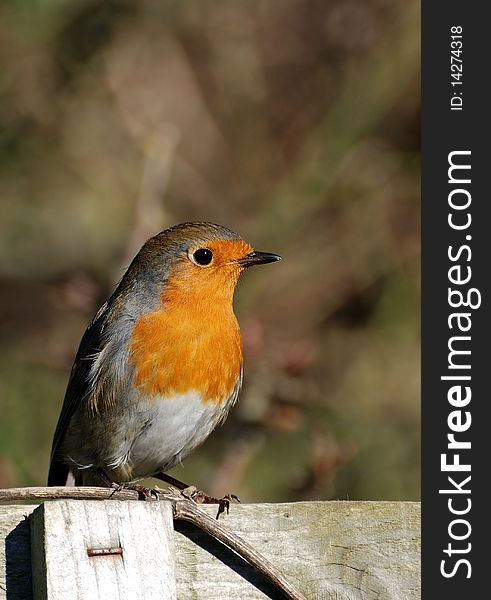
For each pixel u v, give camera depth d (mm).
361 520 5945
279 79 14211
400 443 12320
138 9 13531
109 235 13422
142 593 5234
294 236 13445
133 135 13734
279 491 11617
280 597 5754
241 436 11188
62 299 12023
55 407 12242
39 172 13531
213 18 14125
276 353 11406
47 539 5176
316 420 11938
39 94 13180
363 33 13938
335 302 13578
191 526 5754
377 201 13695
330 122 13547
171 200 14000
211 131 14234
